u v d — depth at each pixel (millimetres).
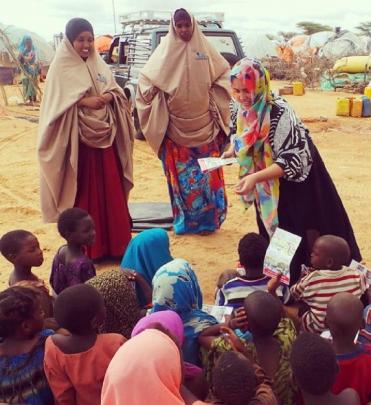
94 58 5785
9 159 11438
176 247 6594
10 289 3176
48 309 3840
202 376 3211
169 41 6195
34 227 7344
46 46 30859
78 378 2984
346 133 13531
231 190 8844
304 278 3957
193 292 3490
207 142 6531
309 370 2562
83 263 4297
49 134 5594
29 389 3018
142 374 2410
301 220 4441
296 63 34844
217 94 6512
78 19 5582
